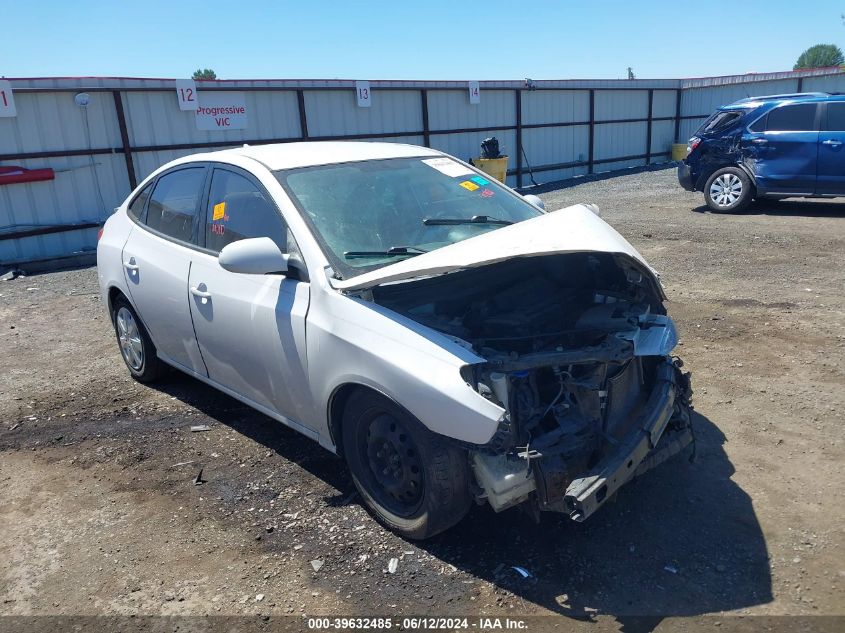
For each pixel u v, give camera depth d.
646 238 10.47
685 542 3.29
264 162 4.16
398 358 3.10
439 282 3.66
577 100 22.03
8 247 11.98
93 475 4.23
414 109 17.81
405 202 4.06
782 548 3.20
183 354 4.80
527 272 4.00
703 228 11.08
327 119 16.17
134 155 13.36
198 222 4.51
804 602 2.86
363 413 3.42
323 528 3.55
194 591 3.14
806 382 4.89
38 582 3.26
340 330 3.36
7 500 4.00
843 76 22.66
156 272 4.77
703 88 25.48
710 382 5.00
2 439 4.80
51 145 12.35
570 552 3.26
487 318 3.50
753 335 5.89
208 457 4.38
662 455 3.39
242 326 3.97
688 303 6.89
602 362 3.27
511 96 19.97
